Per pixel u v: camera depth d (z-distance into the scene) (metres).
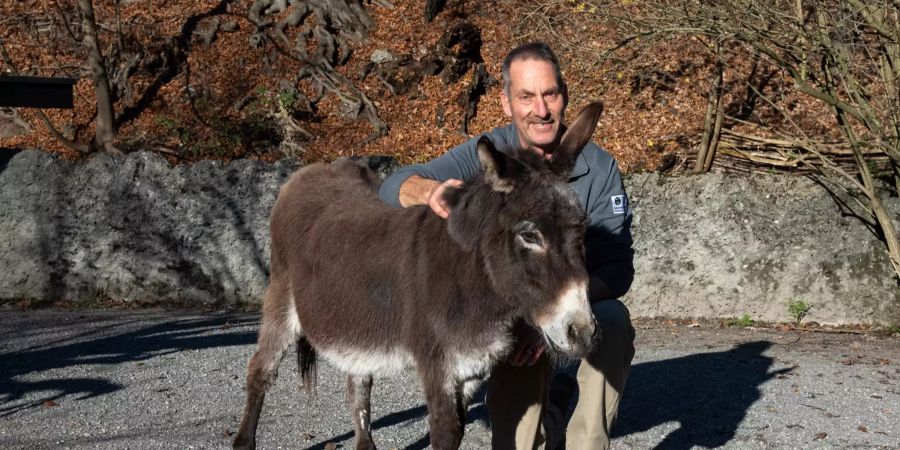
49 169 10.15
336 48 14.88
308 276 4.37
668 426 5.55
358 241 4.06
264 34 14.93
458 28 14.49
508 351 3.51
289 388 6.41
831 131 12.61
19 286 10.15
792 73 9.50
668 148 12.70
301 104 14.03
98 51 13.08
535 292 3.15
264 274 10.12
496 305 3.40
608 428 3.78
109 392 6.22
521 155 3.31
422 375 3.59
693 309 9.60
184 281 10.14
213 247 10.13
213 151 13.29
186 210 10.15
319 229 4.34
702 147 11.26
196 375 6.74
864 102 9.33
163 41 14.71
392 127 13.84
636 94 13.55
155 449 4.91
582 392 3.73
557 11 13.92
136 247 10.15
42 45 14.97
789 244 9.38
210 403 5.96
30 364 7.13
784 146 10.98
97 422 5.47
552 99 3.71
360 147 13.48
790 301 9.41
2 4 15.52
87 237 10.16
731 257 9.49
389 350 3.89
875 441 5.29
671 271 9.60
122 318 9.27
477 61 14.56
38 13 15.34
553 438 4.28
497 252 3.26
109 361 7.23
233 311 9.80
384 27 15.34
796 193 9.41
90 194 10.16
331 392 6.32
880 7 9.37
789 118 10.15
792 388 6.54
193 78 14.45
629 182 9.70
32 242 10.13
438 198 3.47
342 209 4.34
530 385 3.77
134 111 13.94
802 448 5.13
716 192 9.52
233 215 10.13
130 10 15.48
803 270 9.36
